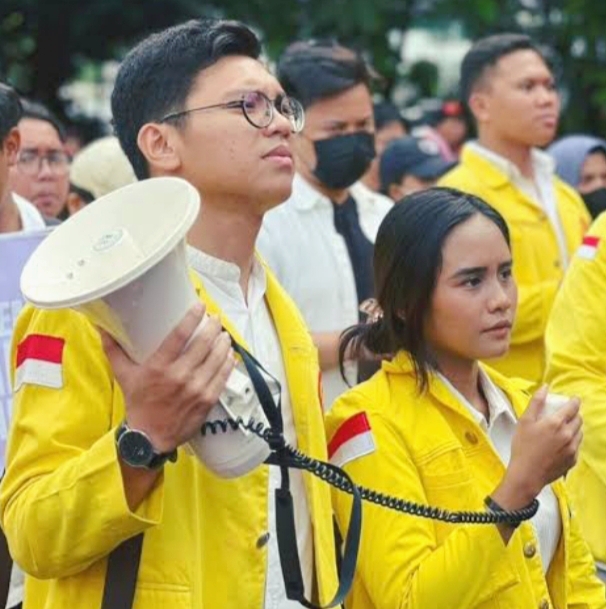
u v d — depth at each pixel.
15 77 16.17
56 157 7.83
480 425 4.31
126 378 3.24
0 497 3.54
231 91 3.70
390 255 4.32
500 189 7.70
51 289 3.19
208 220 3.79
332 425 4.26
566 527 4.44
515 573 4.17
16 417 3.56
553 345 5.43
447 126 13.41
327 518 3.92
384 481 4.15
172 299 3.19
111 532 3.34
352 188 6.87
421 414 4.25
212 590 3.59
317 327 6.41
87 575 3.50
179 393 3.21
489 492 4.24
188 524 3.53
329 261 6.45
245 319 3.86
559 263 7.64
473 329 4.25
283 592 3.81
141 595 3.47
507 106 7.74
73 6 15.77
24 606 3.74
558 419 3.95
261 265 3.97
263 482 3.68
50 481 3.39
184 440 3.28
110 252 3.20
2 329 5.40
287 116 3.81
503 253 4.30
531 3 15.34
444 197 4.32
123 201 3.32
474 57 7.92
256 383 3.47
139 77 3.79
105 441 3.33
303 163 6.54
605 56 15.28
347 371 6.03
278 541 3.63
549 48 15.30
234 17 14.94
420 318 4.29
